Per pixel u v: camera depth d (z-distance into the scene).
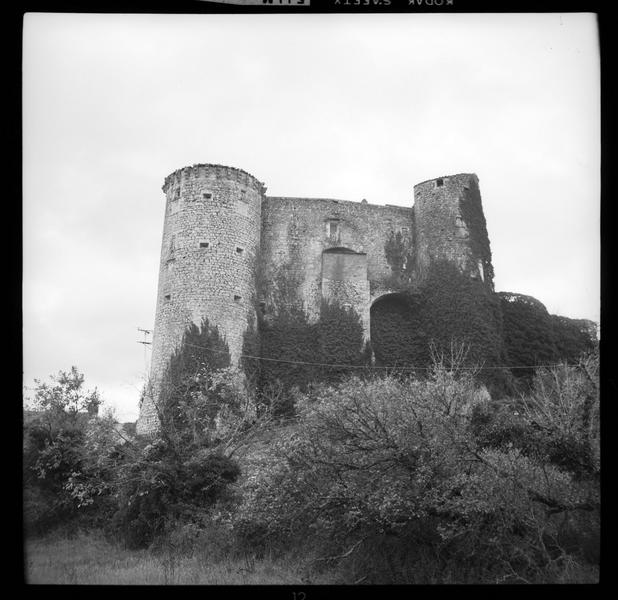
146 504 19.20
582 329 39.88
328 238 48.81
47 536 20.22
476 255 46.84
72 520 21.34
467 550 11.89
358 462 13.37
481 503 11.41
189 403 27.19
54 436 22.36
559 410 14.46
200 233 43.19
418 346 45.44
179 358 40.69
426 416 13.51
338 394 14.78
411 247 49.84
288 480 14.45
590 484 12.21
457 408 14.81
